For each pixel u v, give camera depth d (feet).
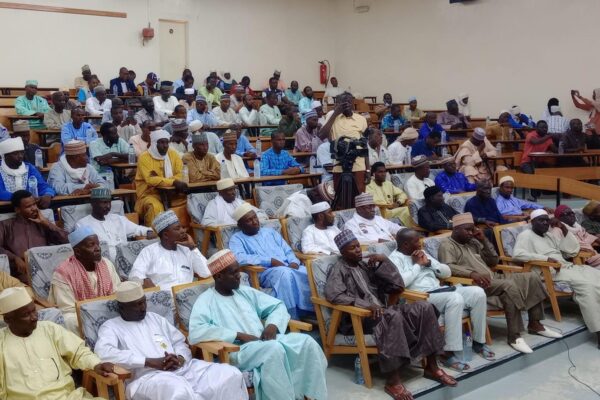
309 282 14.70
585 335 17.62
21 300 10.21
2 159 17.99
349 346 13.99
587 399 13.93
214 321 12.46
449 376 13.78
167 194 20.84
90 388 10.92
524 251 18.44
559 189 26.91
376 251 16.31
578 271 18.16
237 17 50.39
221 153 24.16
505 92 43.88
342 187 21.22
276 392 11.38
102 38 43.91
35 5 41.04
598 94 38.27
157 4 46.21
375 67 52.75
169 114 33.96
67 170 19.74
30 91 33.09
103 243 15.01
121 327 11.46
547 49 41.34
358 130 25.26
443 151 32.63
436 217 21.29
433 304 14.57
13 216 16.15
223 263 12.51
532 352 15.90
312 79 55.01
